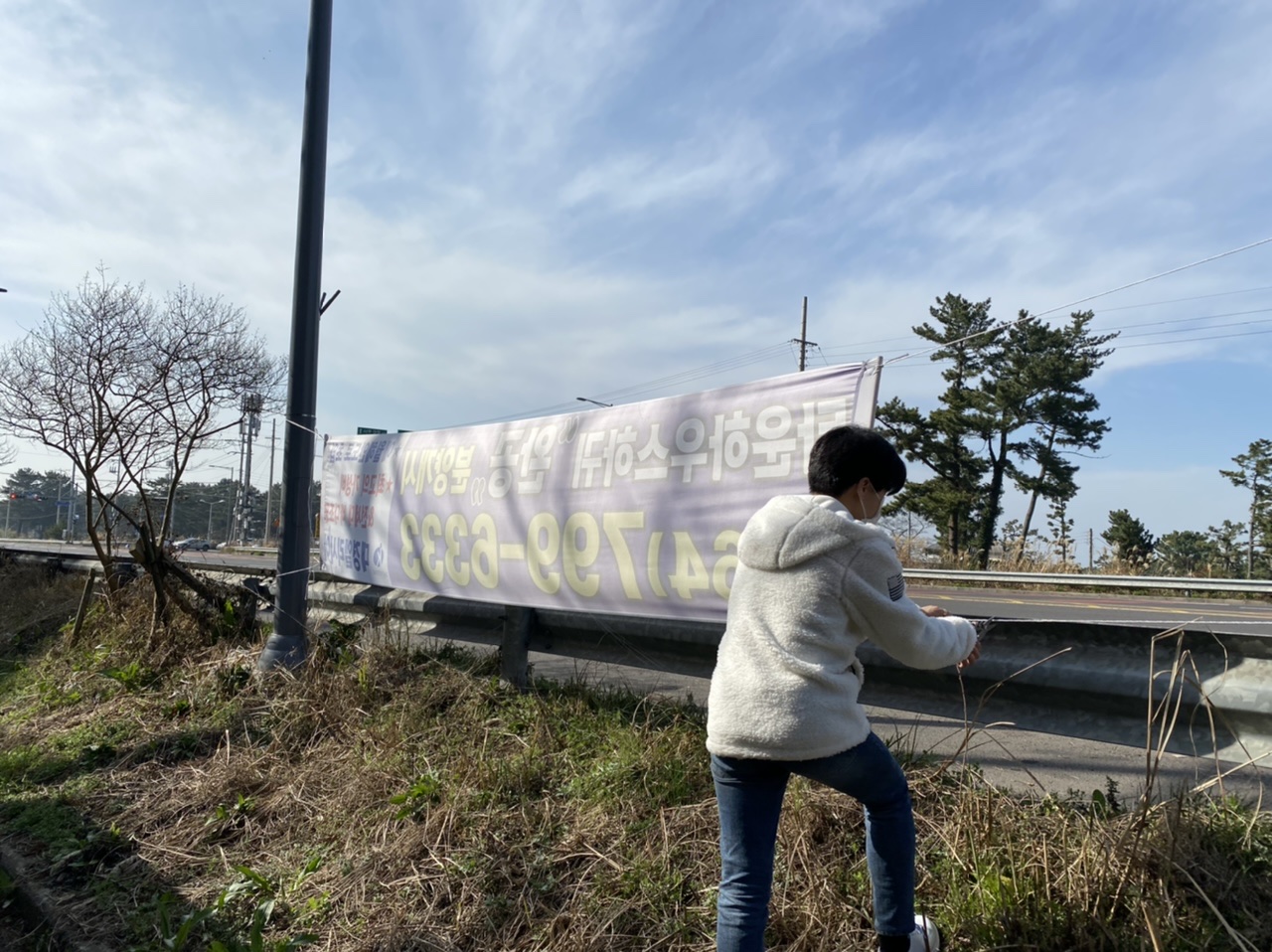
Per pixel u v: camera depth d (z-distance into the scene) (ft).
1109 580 60.64
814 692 6.59
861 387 10.67
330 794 12.49
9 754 15.78
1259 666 8.74
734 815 6.83
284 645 18.56
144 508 22.97
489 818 10.74
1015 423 122.21
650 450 13.23
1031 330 120.26
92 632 24.11
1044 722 10.39
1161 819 8.21
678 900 8.70
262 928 9.18
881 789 6.91
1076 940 7.30
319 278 20.11
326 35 20.24
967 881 8.22
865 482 7.25
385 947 8.89
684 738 11.56
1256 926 7.14
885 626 6.72
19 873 11.50
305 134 20.08
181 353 23.58
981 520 129.80
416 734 13.70
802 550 6.77
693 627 13.79
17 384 23.45
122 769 14.73
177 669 19.57
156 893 10.63
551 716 13.43
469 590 16.61
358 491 20.90
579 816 10.48
